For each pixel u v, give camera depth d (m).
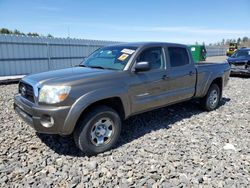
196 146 4.22
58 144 4.20
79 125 3.67
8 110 6.36
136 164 3.56
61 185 3.03
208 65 6.19
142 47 4.60
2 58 16.16
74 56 20.77
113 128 4.03
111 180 3.16
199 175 3.28
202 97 6.28
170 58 5.11
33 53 17.83
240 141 4.50
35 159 3.66
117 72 4.15
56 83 3.54
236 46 40.12
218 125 5.37
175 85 5.15
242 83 11.84
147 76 4.51
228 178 3.24
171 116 5.96
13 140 4.34
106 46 5.42
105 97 3.81
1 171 3.31
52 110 3.43
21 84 4.23
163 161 3.65
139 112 4.55
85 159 3.71
